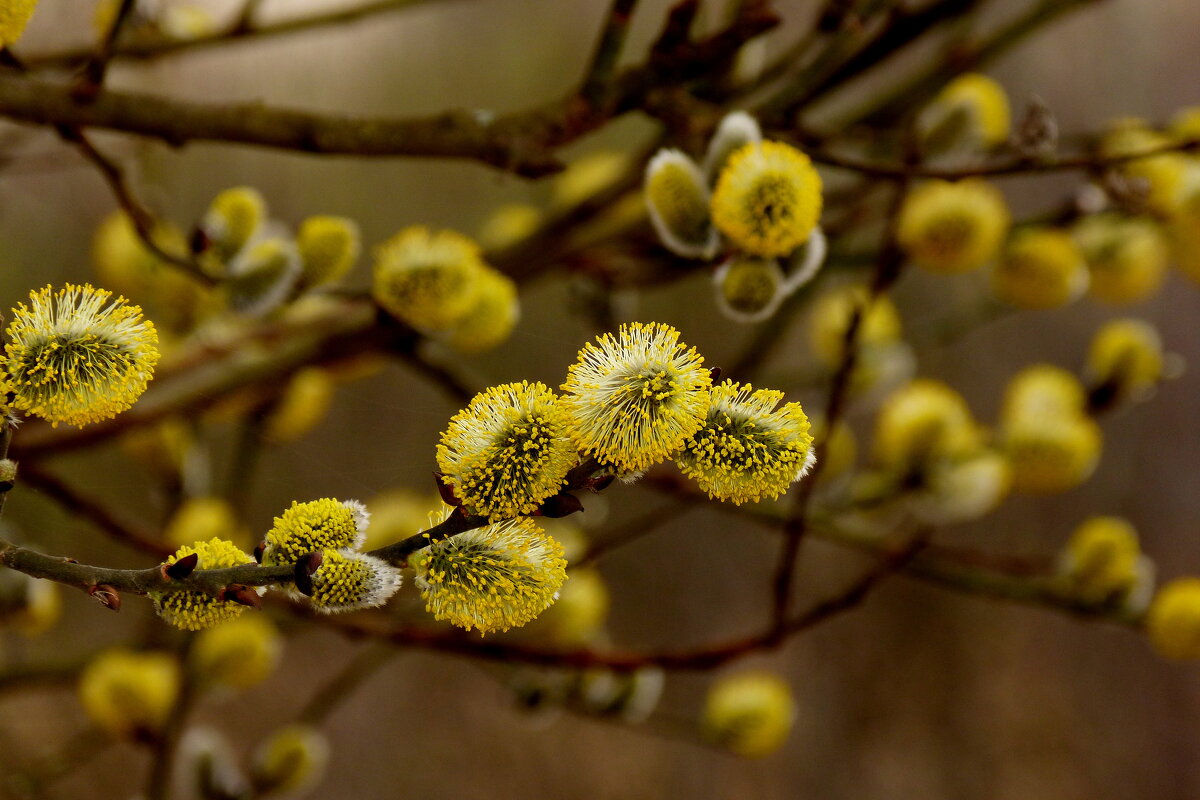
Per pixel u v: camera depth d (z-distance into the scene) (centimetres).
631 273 137
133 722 121
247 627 122
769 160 87
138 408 116
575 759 313
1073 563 124
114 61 116
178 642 124
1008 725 332
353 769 294
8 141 125
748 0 91
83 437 111
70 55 117
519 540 77
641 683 136
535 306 250
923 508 128
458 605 77
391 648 138
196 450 137
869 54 119
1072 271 120
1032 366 331
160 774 117
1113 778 327
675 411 77
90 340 77
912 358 146
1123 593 123
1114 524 125
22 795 131
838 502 132
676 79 92
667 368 77
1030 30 122
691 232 90
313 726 136
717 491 77
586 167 155
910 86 126
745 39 91
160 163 138
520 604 77
